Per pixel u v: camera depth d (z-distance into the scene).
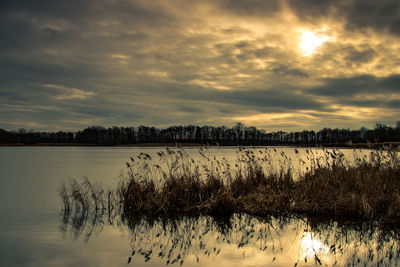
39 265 6.48
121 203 11.66
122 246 7.68
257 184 12.79
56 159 42.44
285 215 10.20
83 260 6.73
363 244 7.58
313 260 6.66
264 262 6.59
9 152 70.00
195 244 7.79
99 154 57.34
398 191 10.28
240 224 9.44
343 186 11.23
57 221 10.01
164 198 10.81
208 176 12.36
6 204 12.53
